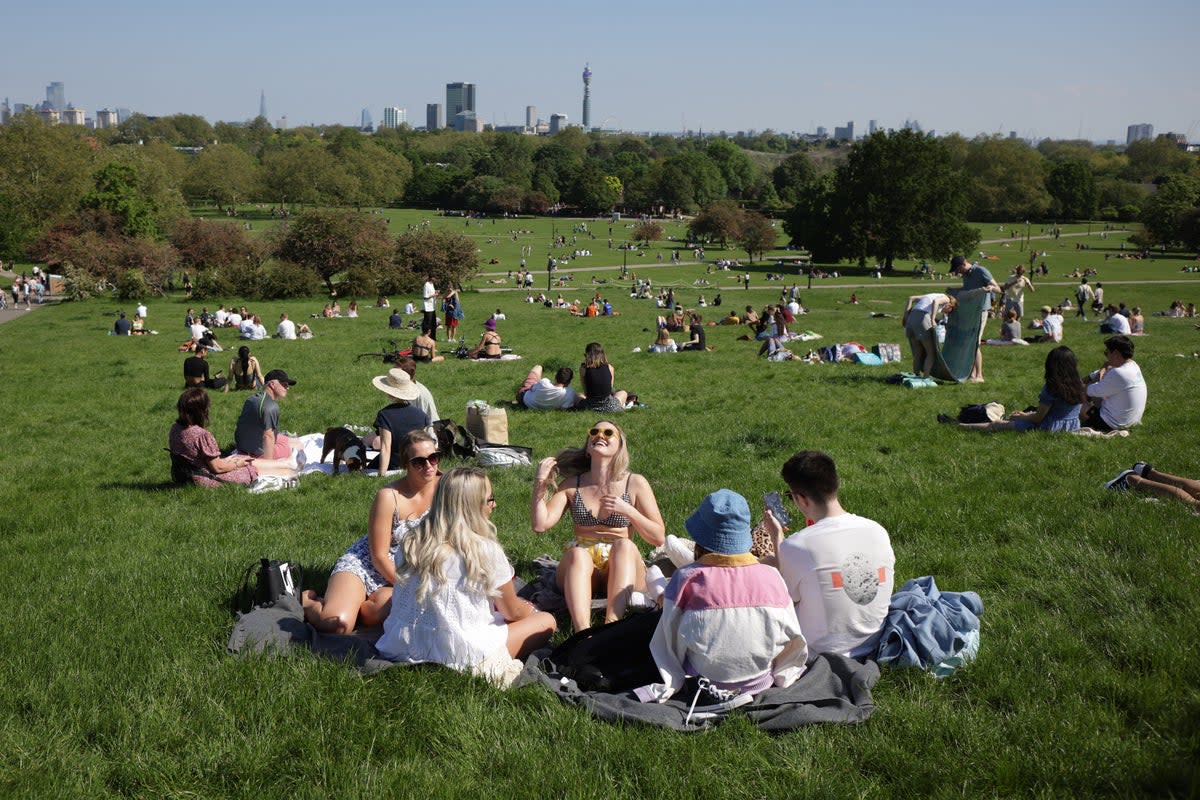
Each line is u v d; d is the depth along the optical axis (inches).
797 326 1582.2
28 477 510.3
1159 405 593.0
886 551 225.1
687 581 210.1
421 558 219.9
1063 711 199.0
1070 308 2171.5
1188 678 213.0
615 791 175.3
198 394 452.1
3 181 3983.8
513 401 709.9
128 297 2576.3
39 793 175.3
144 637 245.8
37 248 3567.9
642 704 204.8
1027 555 301.6
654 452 494.6
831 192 4527.6
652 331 1537.9
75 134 4813.0
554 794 175.2
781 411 623.2
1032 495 373.7
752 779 179.0
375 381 471.8
